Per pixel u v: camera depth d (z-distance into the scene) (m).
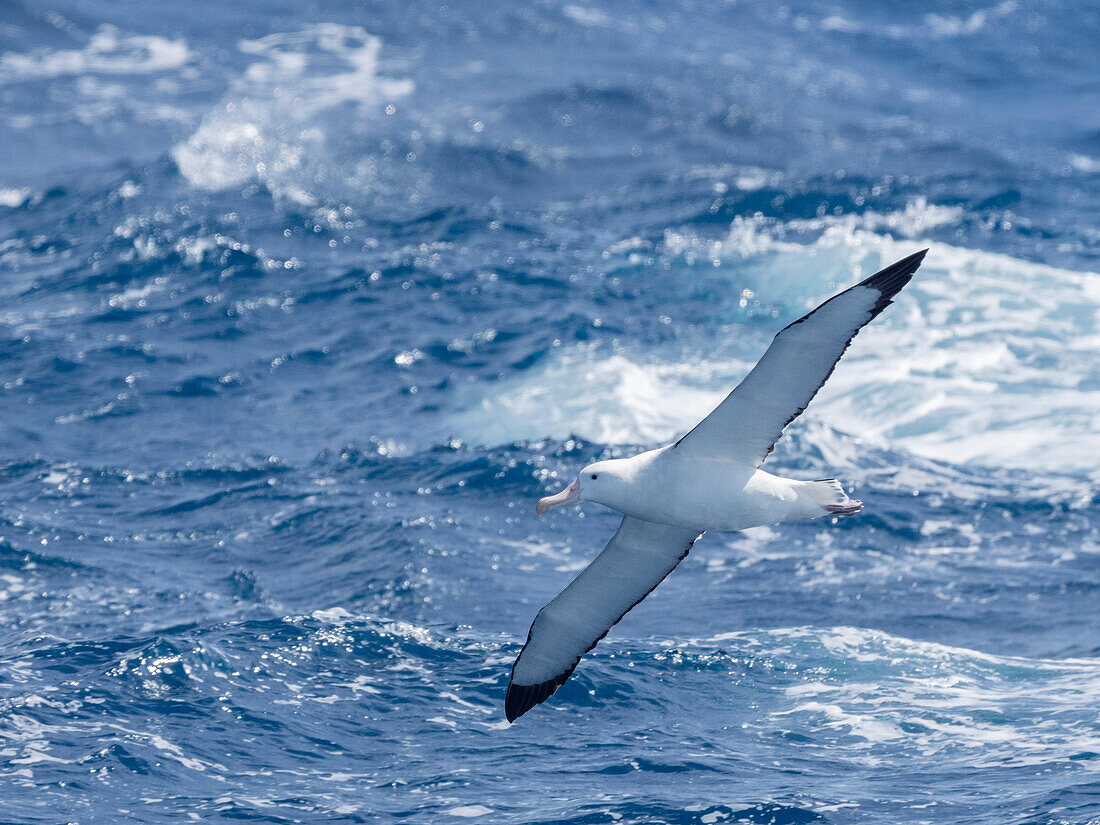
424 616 33.78
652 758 25.20
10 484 44.88
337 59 124.50
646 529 19.22
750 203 83.50
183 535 40.69
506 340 60.03
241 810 22.95
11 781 23.70
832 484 18.27
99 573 37.22
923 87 131.25
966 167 95.06
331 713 27.34
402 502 42.75
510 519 41.84
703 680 29.44
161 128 103.94
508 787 24.00
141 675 28.27
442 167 93.38
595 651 30.83
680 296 66.25
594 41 137.12
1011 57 145.12
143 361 58.16
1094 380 54.03
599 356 57.28
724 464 18.11
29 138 101.19
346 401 54.25
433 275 69.12
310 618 32.06
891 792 23.25
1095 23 159.62
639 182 91.31
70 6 136.00
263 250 72.44
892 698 28.27
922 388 52.94
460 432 50.50
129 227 75.50
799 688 29.00
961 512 42.16
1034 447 47.81
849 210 81.50
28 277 70.19
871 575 37.16
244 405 53.97
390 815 22.86
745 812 22.61
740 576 37.50
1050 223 79.62
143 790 23.69
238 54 125.25
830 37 149.38
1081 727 26.00
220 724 26.47
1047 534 40.25
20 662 29.48
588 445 47.34
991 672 29.91
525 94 111.75
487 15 143.75
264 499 43.47
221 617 33.97
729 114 109.25
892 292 16.06
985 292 64.06
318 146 95.88
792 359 16.88
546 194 90.00
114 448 49.06
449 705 27.97
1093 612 34.00
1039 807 22.11
